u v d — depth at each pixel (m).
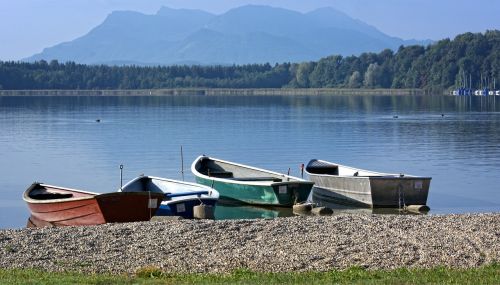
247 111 127.12
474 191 41.47
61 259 21.77
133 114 117.94
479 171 49.19
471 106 145.62
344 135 76.25
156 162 54.88
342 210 36.06
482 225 26.55
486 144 65.94
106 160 56.38
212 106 150.12
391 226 26.42
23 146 67.12
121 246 23.38
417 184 36.25
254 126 89.12
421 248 22.61
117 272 20.08
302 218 28.34
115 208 29.55
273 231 25.50
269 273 19.19
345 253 22.09
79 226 27.31
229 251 22.62
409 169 50.47
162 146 66.12
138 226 26.34
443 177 46.72
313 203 36.22
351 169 41.16
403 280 17.64
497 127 85.88
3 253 22.48
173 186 35.16
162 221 27.66
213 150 62.81
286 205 36.28
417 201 36.31
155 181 35.81
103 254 22.41
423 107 142.25
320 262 20.92
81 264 21.11
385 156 57.84
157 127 88.06
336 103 167.12
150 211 30.14
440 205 37.38
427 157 56.94
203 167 43.12
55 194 33.41
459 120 99.44
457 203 37.94
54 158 57.94
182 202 31.42
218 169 42.69
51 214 31.22
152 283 17.53
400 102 171.75
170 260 21.42
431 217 28.64
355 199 37.31
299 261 21.06
